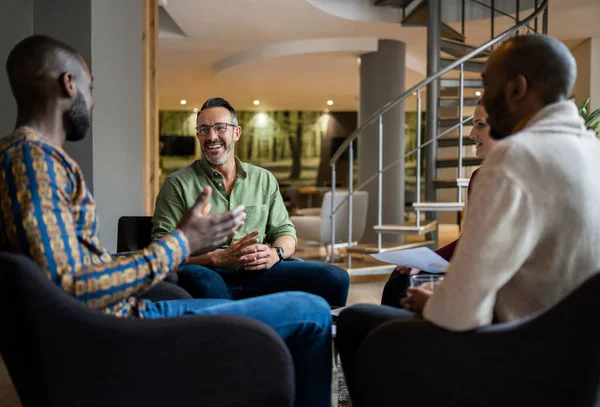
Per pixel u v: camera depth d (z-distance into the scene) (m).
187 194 2.58
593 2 6.40
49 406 1.25
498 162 1.24
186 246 1.40
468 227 1.23
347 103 14.64
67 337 1.21
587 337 1.14
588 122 3.81
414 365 1.32
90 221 1.36
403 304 1.51
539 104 1.34
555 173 1.22
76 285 1.22
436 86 6.20
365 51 8.25
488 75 1.40
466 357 1.25
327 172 16.39
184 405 1.32
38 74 1.33
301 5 6.59
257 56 8.81
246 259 2.37
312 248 8.21
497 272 1.19
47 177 1.22
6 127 3.42
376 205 8.13
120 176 4.11
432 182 6.00
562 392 1.18
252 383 1.35
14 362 1.29
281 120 16.34
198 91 12.93
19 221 1.18
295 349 1.62
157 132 4.95
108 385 1.26
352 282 5.52
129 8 4.26
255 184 2.71
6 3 3.39
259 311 1.58
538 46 1.33
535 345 1.18
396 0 7.03
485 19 7.07
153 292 1.91
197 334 1.30
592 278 1.12
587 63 8.16
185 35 8.08
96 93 3.75
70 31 3.67
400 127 8.18
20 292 1.16
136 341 1.26
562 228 1.24
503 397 1.23
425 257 1.83
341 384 2.38
